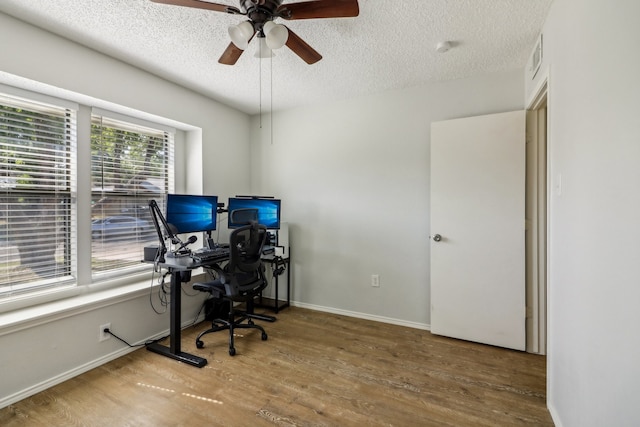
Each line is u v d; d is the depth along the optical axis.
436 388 1.92
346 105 3.20
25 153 2.01
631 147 0.91
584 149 1.25
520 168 2.38
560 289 1.55
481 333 2.53
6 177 1.92
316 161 3.38
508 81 2.53
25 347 1.82
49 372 1.92
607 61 1.06
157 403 1.77
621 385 0.97
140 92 2.49
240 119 3.62
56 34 1.97
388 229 3.04
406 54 2.26
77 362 2.07
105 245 2.49
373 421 1.62
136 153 2.74
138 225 2.76
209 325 2.98
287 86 2.87
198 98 3.04
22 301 1.96
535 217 2.41
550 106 1.71
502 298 2.45
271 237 3.34
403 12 1.77
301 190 3.48
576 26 1.35
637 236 0.88
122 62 2.36
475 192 2.52
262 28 1.53
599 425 1.12
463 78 2.68
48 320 1.90
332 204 3.30
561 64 1.54
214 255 2.46
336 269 3.30
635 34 0.89
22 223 2.00
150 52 2.22
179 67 2.47
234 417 1.65
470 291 2.56
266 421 1.62
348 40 2.07
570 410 1.40
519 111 2.38
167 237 2.65
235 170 3.54
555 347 1.62
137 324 2.48
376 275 3.09
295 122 3.49
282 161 3.59
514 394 1.86
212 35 2.00
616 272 1.00
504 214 2.43
